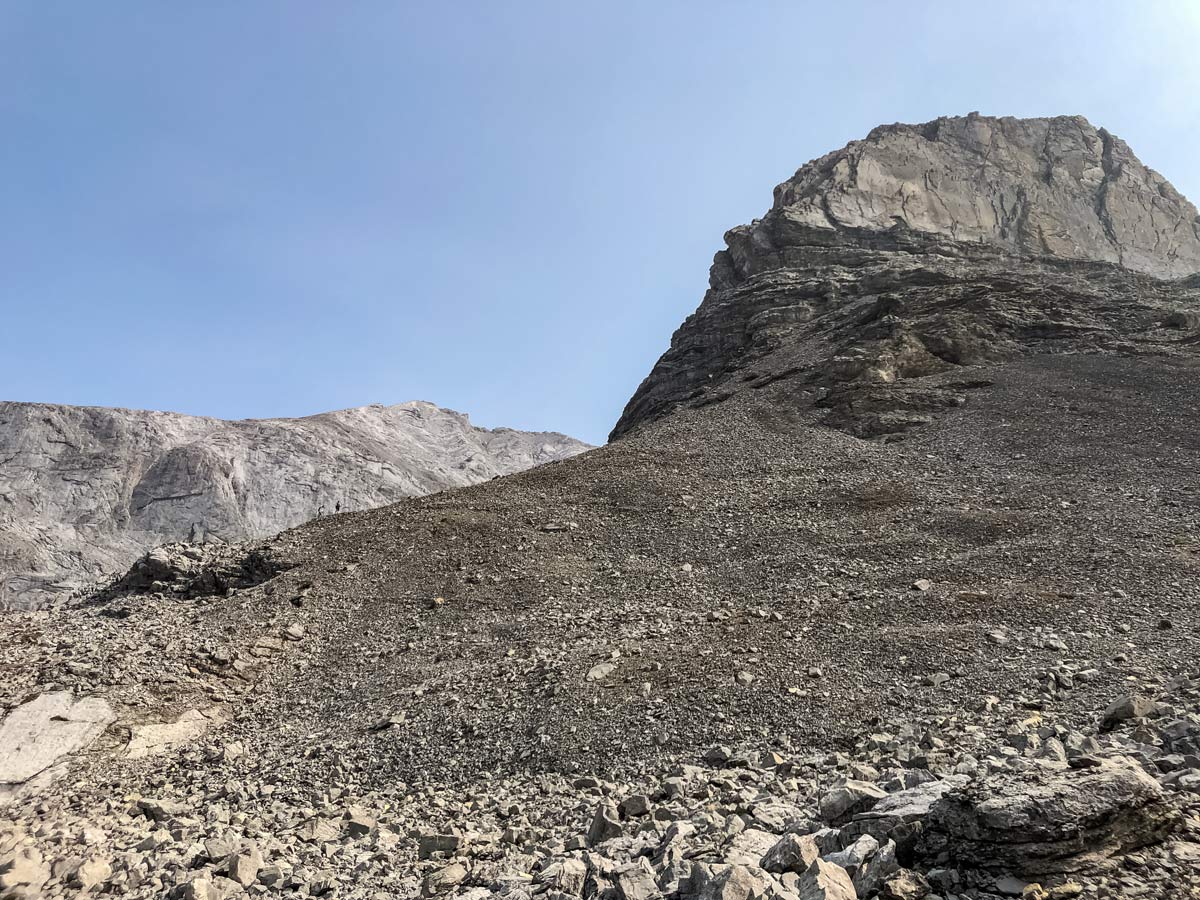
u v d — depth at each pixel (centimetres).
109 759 2136
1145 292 7412
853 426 5297
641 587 3177
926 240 8988
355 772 1959
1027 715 1642
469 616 3047
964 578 2711
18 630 3108
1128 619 2158
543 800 1611
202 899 1166
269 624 3059
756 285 8681
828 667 2077
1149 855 826
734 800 1369
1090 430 4450
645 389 8869
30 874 1300
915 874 865
